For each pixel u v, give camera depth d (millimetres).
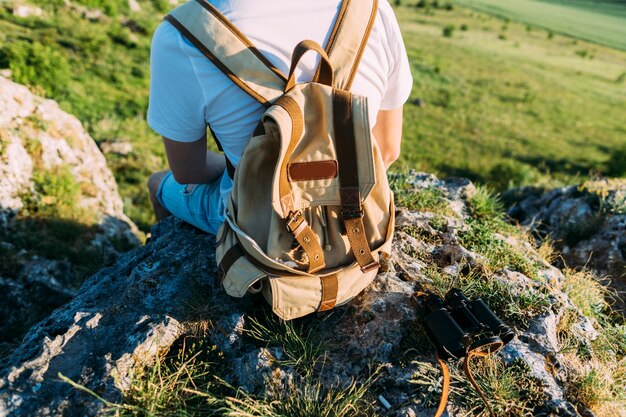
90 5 27781
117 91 20828
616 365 2451
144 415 1882
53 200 6109
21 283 5223
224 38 1707
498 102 39125
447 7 88750
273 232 1906
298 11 1765
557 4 116562
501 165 24109
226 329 2240
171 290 2406
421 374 2104
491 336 2146
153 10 33438
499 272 2770
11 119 6105
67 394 1920
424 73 42750
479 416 2006
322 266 1963
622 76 54812
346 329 2297
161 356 2121
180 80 1800
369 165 1837
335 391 2061
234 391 2055
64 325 2285
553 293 2697
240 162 1845
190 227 2938
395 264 2691
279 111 1691
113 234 6637
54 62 18688
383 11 1921
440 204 3420
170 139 2029
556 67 56844
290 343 2158
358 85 1904
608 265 4660
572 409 2047
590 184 5547
